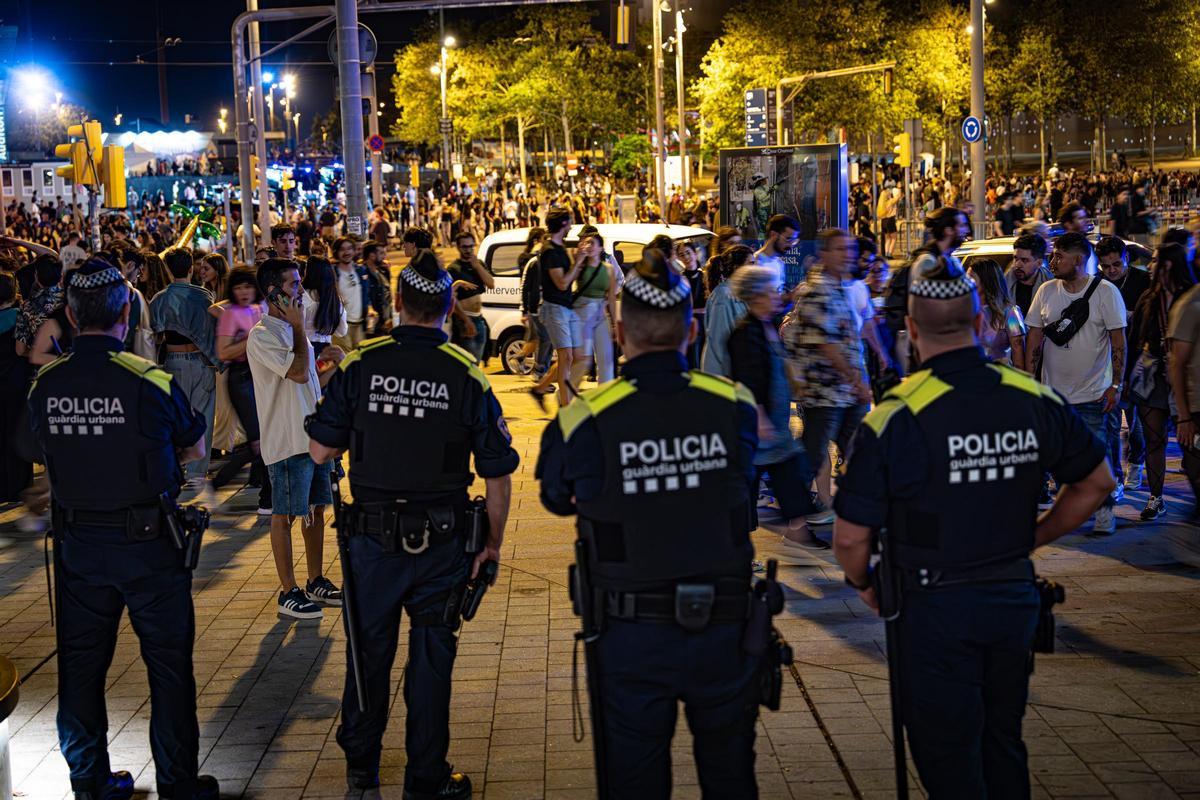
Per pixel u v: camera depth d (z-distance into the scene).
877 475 3.54
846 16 50.81
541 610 6.74
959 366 3.57
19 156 75.31
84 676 4.54
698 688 3.51
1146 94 62.78
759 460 7.38
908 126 38.00
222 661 6.14
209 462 10.38
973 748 3.64
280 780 4.86
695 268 11.67
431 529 4.40
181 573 4.50
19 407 9.22
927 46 52.88
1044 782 4.61
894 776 4.69
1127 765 4.73
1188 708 5.21
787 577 7.12
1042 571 7.11
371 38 17.30
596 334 12.13
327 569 7.63
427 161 95.06
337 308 8.50
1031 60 61.78
